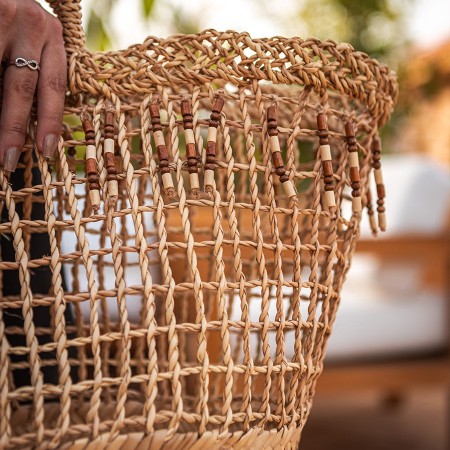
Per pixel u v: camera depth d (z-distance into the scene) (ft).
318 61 2.00
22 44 1.90
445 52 8.12
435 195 4.50
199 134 1.94
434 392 6.23
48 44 1.93
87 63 1.94
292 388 2.02
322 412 5.63
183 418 1.88
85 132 1.92
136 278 3.62
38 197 2.34
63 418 1.83
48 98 1.91
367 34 7.68
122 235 2.58
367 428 5.21
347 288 4.40
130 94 1.95
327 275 2.07
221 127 1.95
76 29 1.97
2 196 1.90
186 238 1.90
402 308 4.11
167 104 1.94
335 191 2.09
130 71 1.94
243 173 2.75
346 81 2.04
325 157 2.02
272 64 1.97
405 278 4.13
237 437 1.94
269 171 1.98
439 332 4.17
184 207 1.90
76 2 1.97
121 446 1.86
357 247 3.98
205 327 1.90
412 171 4.71
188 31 5.63
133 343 2.81
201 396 1.90
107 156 1.91
